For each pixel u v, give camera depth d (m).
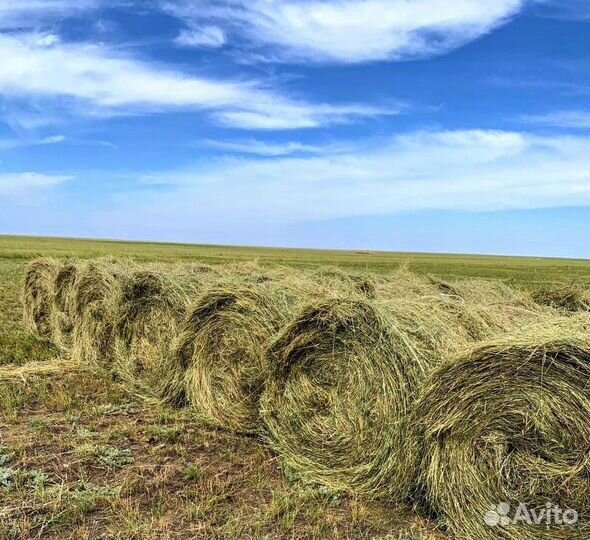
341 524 4.19
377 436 4.59
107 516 4.14
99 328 8.63
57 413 6.47
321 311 5.12
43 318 11.38
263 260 48.41
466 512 4.02
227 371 6.25
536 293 10.06
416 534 4.08
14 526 3.90
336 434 4.92
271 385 5.51
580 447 3.71
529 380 3.89
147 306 7.75
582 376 3.71
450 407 4.12
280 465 5.16
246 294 6.17
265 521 4.13
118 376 8.02
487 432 4.02
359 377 4.82
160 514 4.16
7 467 4.86
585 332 3.85
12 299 15.61
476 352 4.03
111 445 5.51
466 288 9.96
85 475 4.79
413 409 4.31
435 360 4.46
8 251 45.44
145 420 6.39
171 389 6.89
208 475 4.93
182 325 6.78
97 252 51.12
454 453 4.11
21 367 8.55
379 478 4.52
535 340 3.87
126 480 4.63
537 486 3.83
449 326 5.09
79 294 9.21
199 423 6.34
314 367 5.21
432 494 4.19
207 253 67.25
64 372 8.41
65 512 4.11
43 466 4.95
